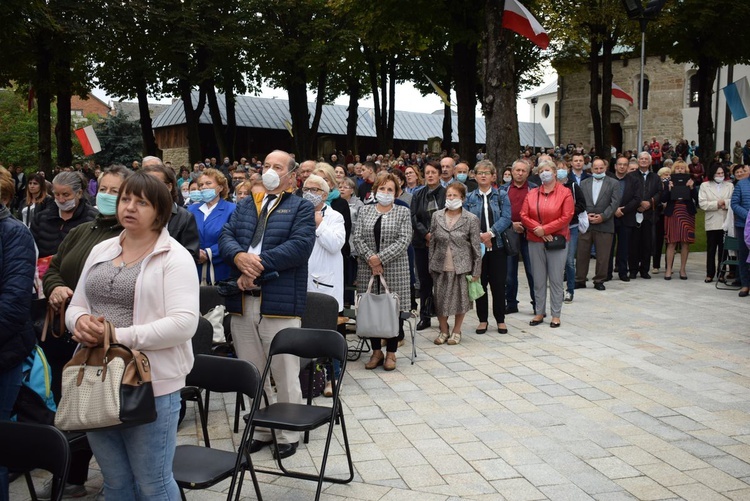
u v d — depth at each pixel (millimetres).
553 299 8953
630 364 7168
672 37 29797
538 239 8922
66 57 25672
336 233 6418
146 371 2895
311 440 5254
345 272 8938
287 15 32438
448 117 38875
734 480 4445
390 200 7168
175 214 5781
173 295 3102
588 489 4336
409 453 4961
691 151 34938
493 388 6461
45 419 4020
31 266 3656
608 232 11422
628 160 12547
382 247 7109
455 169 10523
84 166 27047
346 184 8797
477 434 5309
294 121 35531
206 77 30141
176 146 48406
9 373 3707
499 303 8680
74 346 4516
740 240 10594
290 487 4438
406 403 6074
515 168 9953
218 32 30922
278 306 4910
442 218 8117
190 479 3432
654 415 5668
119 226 4387
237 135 47438
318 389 6289
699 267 14062
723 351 7605
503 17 15234
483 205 8641
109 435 3129
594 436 5234
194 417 5816
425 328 9109
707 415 5652
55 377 4559
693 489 4320
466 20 21172
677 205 12234
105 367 2818
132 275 3121
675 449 4965
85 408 2777
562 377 6762
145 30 28875
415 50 24469
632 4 13609
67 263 4367
